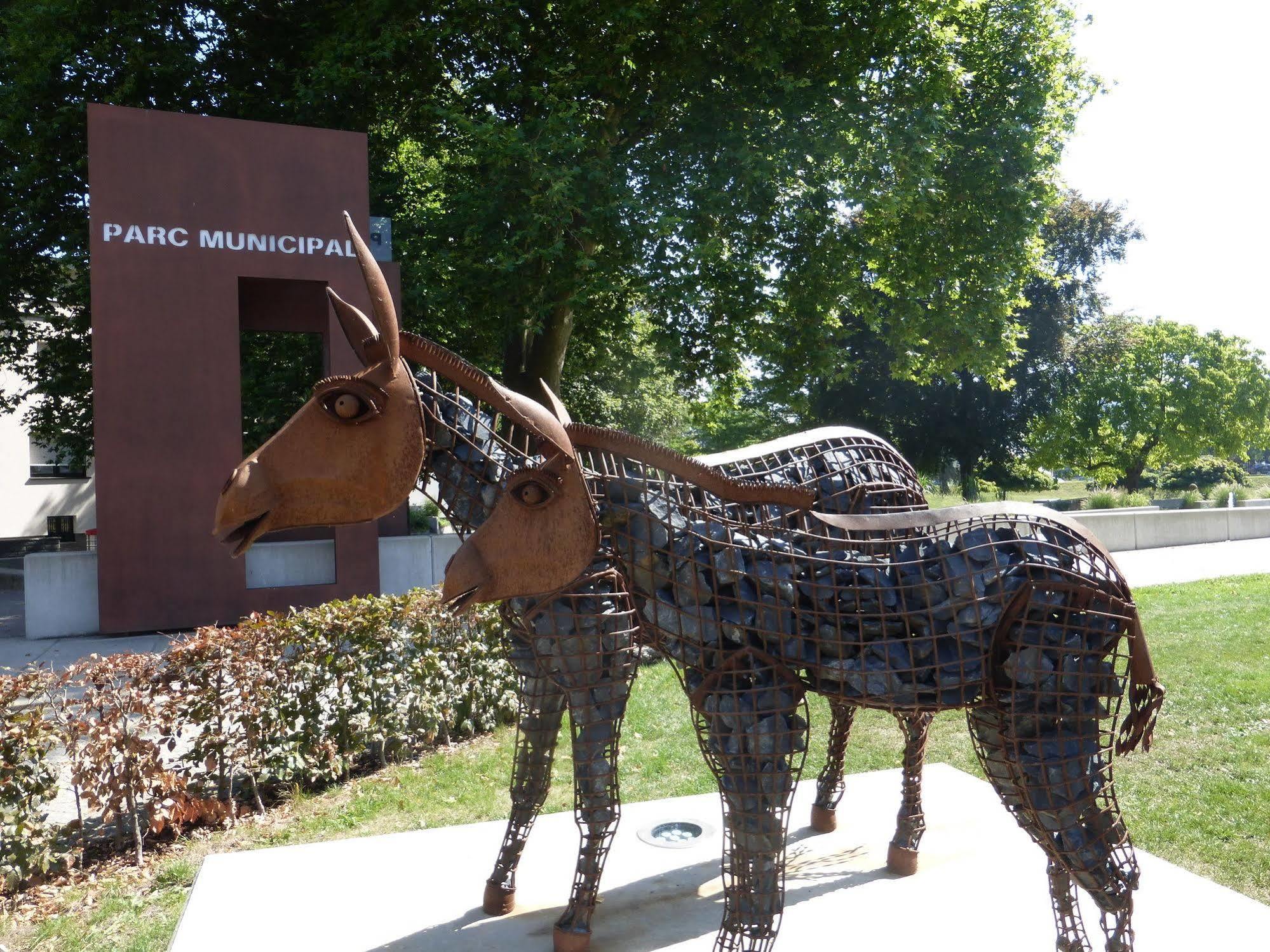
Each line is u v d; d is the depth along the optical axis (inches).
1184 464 1514.5
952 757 218.5
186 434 359.6
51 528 776.9
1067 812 95.6
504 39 472.1
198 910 127.9
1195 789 190.1
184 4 482.3
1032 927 119.2
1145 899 127.5
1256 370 1398.9
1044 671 94.4
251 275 368.8
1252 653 302.4
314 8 505.4
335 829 180.7
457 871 140.3
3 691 156.7
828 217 505.4
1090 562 98.4
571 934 114.1
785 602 96.3
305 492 85.0
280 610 371.9
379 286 85.5
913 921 120.7
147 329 354.3
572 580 90.0
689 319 518.6
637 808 164.7
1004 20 552.4
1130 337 1016.9
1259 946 115.6
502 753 225.9
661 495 97.7
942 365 581.6
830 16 499.5
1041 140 560.4
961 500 920.3
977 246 554.6
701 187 452.4
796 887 130.4
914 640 95.7
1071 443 1229.1
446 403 99.0
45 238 486.9
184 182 358.6
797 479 123.7
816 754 221.9
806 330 531.5
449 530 627.8
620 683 111.8
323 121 482.3
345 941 119.5
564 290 459.2
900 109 490.6
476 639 241.3
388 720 214.8
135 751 168.6
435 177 558.3
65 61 445.1
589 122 474.3
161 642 342.0
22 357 553.9
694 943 117.0
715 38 488.4
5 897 152.6
